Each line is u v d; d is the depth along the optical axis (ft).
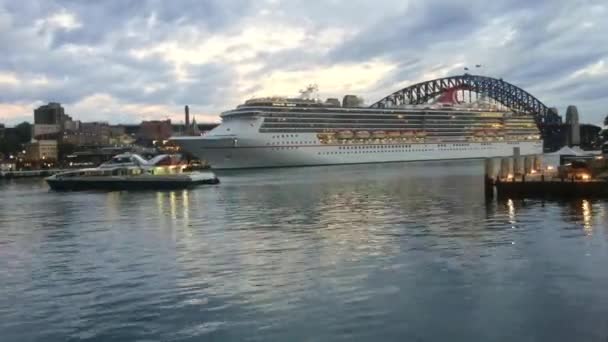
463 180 289.94
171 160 349.41
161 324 62.34
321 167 532.32
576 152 392.06
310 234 117.60
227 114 515.09
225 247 105.09
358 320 61.93
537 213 142.20
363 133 572.51
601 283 73.51
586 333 57.41
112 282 80.38
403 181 293.84
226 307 67.26
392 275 79.87
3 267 93.30
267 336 58.18
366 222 134.10
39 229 143.13
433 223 129.08
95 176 306.14
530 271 80.53
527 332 57.93
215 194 244.22
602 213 138.41
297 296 70.74
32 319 65.10
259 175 407.44
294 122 520.83
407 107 634.84
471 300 67.87
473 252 94.17
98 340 58.44
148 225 142.72
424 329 59.06
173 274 84.02
